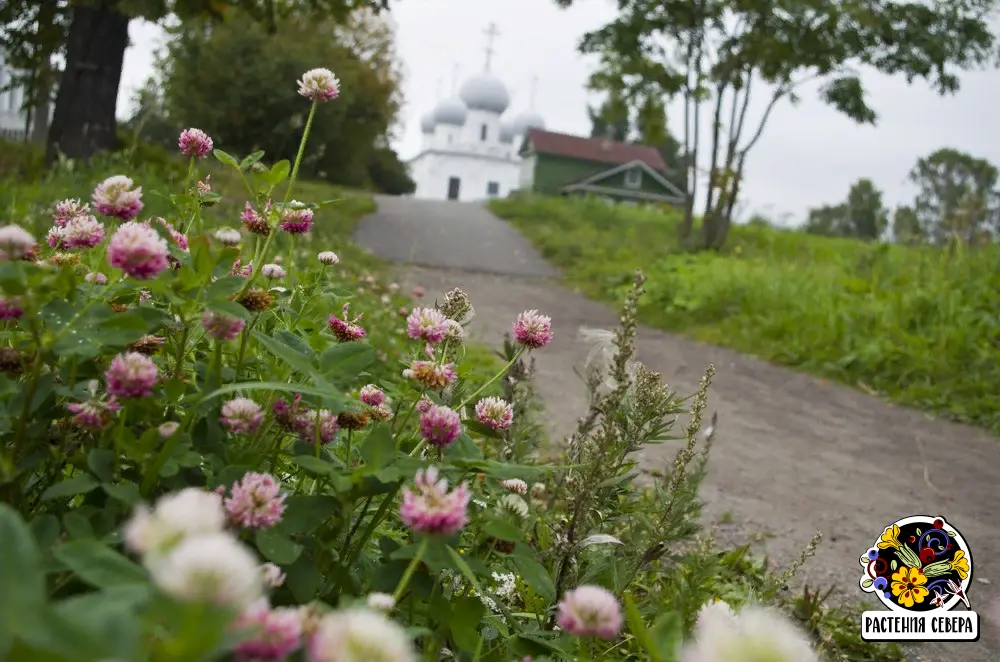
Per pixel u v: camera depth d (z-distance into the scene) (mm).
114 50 14242
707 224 20125
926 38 18828
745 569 3473
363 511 1696
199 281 1600
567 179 58906
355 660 706
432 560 1394
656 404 2256
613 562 2041
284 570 1405
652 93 20969
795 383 8930
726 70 19547
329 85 2029
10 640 651
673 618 1104
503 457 2758
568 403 6605
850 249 20422
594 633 1091
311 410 1768
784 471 5590
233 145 33969
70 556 991
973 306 9945
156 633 836
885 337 9531
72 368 1568
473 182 85562
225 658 874
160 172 12758
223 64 32688
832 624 3049
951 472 6035
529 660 1435
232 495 1362
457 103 86938
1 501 1471
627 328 2076
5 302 1516
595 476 2035
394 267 14703
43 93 16781
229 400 1746
